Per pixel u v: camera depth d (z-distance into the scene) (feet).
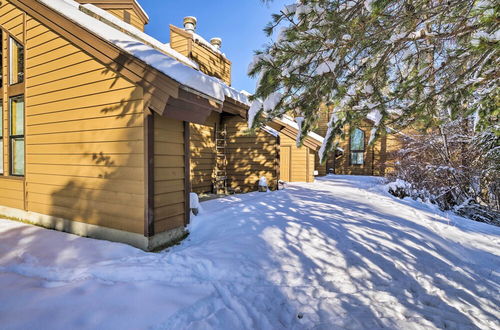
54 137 14.42
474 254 11.90
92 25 12.25
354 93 9.44
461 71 9.08
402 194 27.96
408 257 10.78
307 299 7.80
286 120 33.65
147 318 6.34
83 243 11.58
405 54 9.80
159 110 10.83
